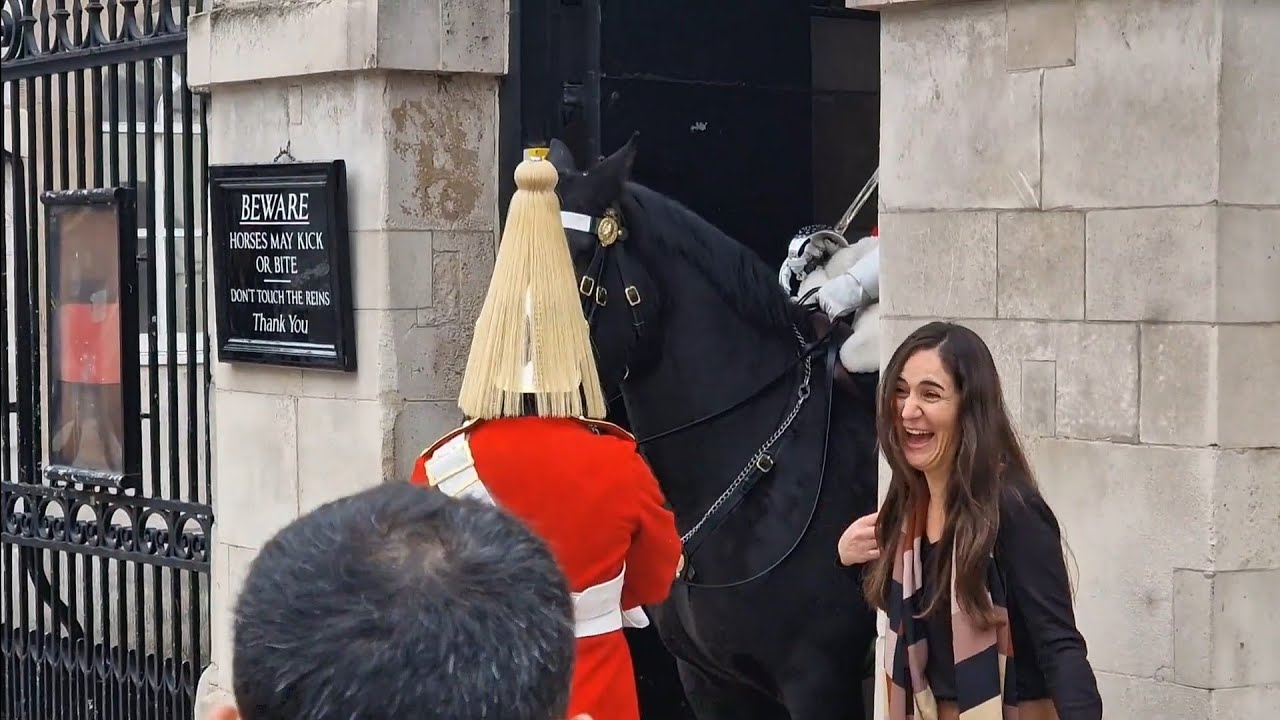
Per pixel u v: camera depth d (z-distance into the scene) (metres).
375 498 1.37
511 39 4.92
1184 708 3.25
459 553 1.29
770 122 5.43
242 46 5.12
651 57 5.15
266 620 1.24
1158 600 3.29
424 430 4.85
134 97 5.64
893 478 2.93
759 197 5.43
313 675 1.21
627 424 4.68
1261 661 3.27
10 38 6.10
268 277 5.07
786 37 5.46
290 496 5.12
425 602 1.25
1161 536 3.28
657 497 2.91
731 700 4.23
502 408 2.87
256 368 5.21
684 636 4.08
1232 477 3.21
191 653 5.52
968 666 2.76
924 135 3.71
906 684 2.90
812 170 5.55
